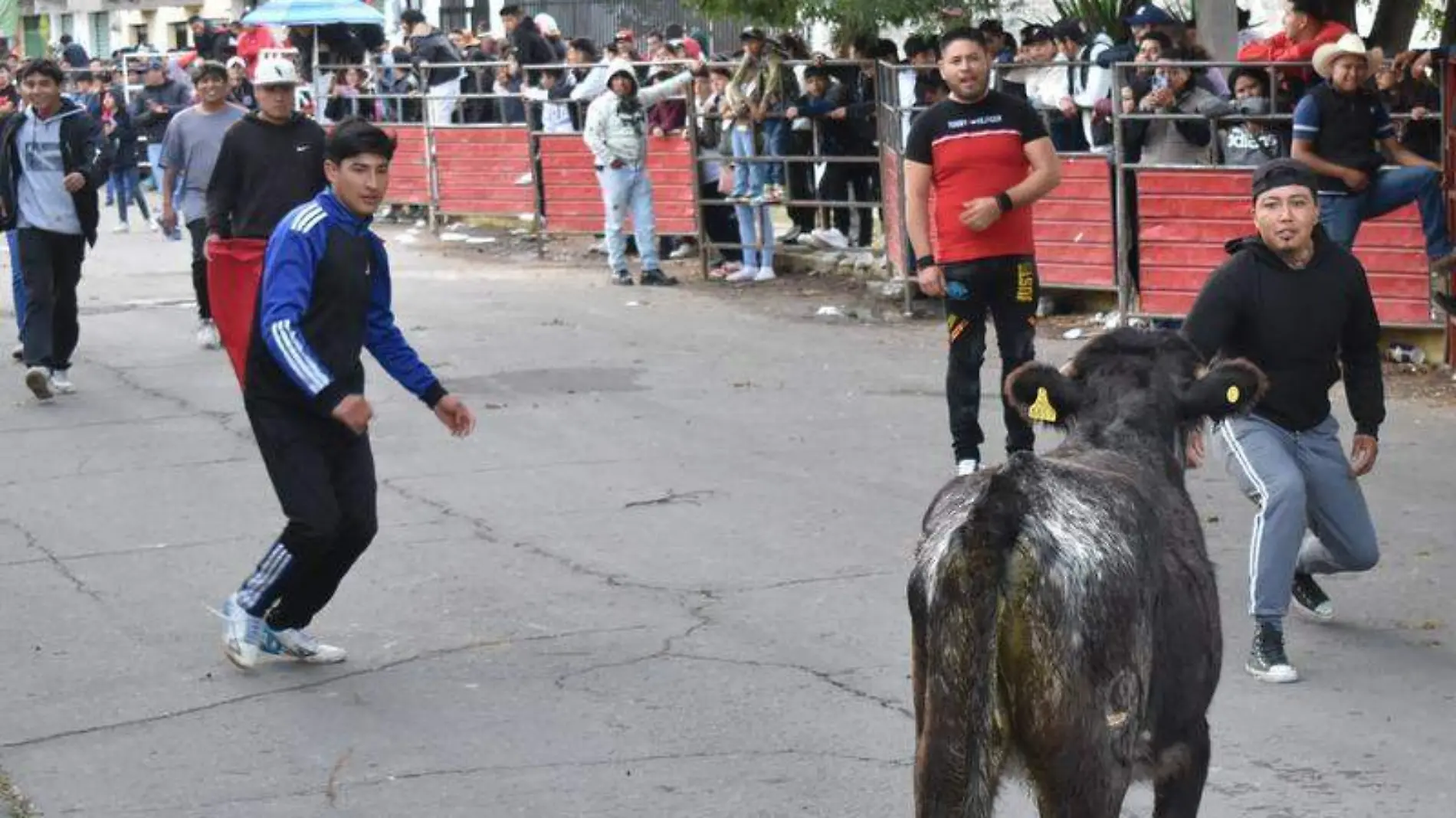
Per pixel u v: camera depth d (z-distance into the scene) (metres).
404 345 7.54
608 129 17.86
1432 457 10.41
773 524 9.43
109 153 13.31
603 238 21.06
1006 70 15.34
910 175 9.95
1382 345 13.09
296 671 7.49
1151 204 14.00
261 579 7.41
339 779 6.35
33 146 13.05
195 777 6.41
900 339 14.77
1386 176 12.31
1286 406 7.14
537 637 7.80
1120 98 14.07
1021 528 4.21
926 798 4.24
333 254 7.19
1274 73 13.12
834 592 8.27
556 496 10.10
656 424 11.85
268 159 12.13
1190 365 5.16
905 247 15.63
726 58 20.14
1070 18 15.86
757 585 8.41
